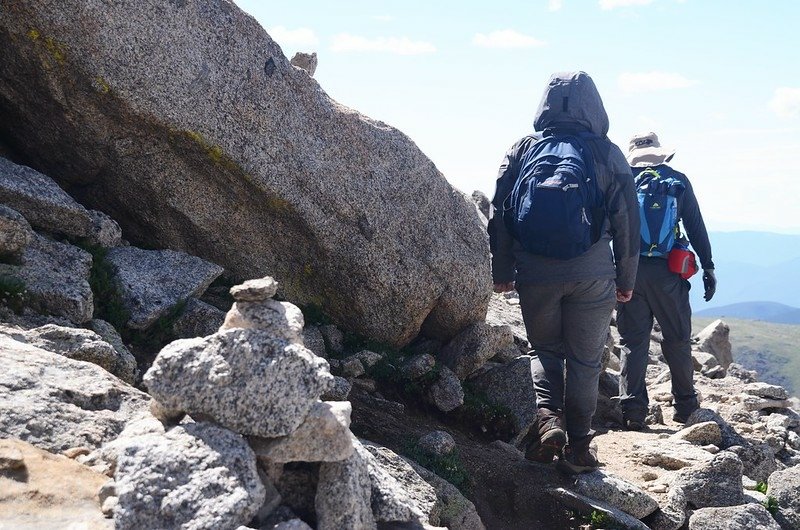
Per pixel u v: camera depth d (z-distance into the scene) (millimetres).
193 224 7328
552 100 6395
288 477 3816
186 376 3607
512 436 7969
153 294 6312
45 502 3355
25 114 6797
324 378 3668
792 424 10508
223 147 6879
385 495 3912
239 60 6898
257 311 3826
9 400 3891
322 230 7480
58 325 5211
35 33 6164
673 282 9102
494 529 5918
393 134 7922
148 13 6398
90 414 4043
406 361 7934
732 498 6742
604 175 6211
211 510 3221
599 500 6289
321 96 7449
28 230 5625
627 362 9281
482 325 8383
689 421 9086
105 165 7008
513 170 6516
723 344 16797
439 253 8047
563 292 6230
